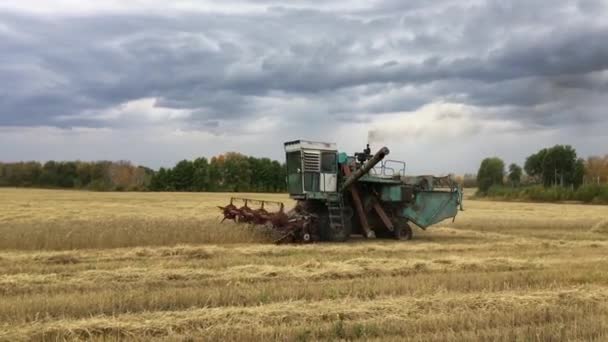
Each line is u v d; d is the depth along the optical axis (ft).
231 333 26.21
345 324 27.78
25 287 37.45
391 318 29.25
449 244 69.46
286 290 35.35
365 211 78.59
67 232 63.00
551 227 107.04
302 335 25.88
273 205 179.93
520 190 280.92
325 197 74.90
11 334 25.71
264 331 26.37
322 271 44.04
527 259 54.13
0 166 350.43
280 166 330.54
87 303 31.01
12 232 62.08
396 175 79.87
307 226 70.69
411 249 62.95
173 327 27.27
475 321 28.63
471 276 41.11
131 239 63.62
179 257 54.13
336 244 69.00
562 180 349.00
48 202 168.04
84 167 361.30
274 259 52.06
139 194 254.47
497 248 65.26
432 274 43.68
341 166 76.54
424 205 80.79
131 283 39.34
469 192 383.65
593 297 34.78
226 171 323.78
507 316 29.66
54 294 34.76
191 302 32.50
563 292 35.58
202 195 250.78
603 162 375.66
